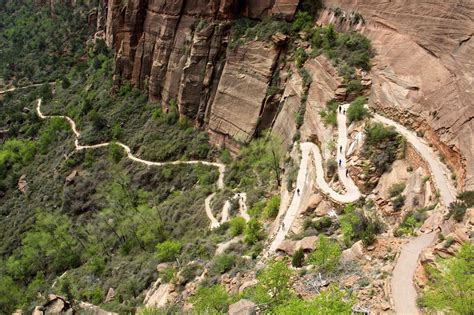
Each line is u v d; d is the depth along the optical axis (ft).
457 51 139.85
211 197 227.20
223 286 122.11
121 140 310.24
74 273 218.59
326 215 130.72
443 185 115.03
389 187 129.49
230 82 257.14
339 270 94.84
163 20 298.35
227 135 257.14
